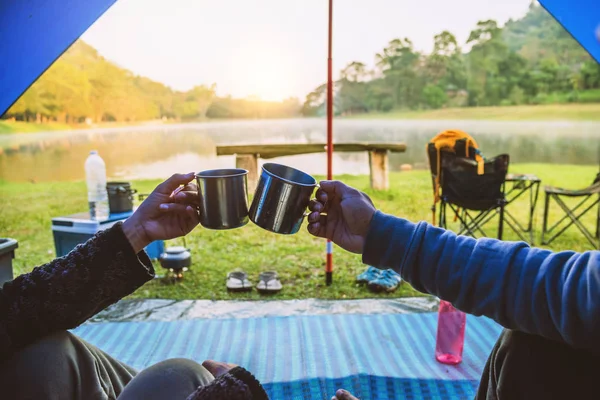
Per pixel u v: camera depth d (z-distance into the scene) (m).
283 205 1.14
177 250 3.75
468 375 2.24
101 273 1.05
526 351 0.93
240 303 3.27
